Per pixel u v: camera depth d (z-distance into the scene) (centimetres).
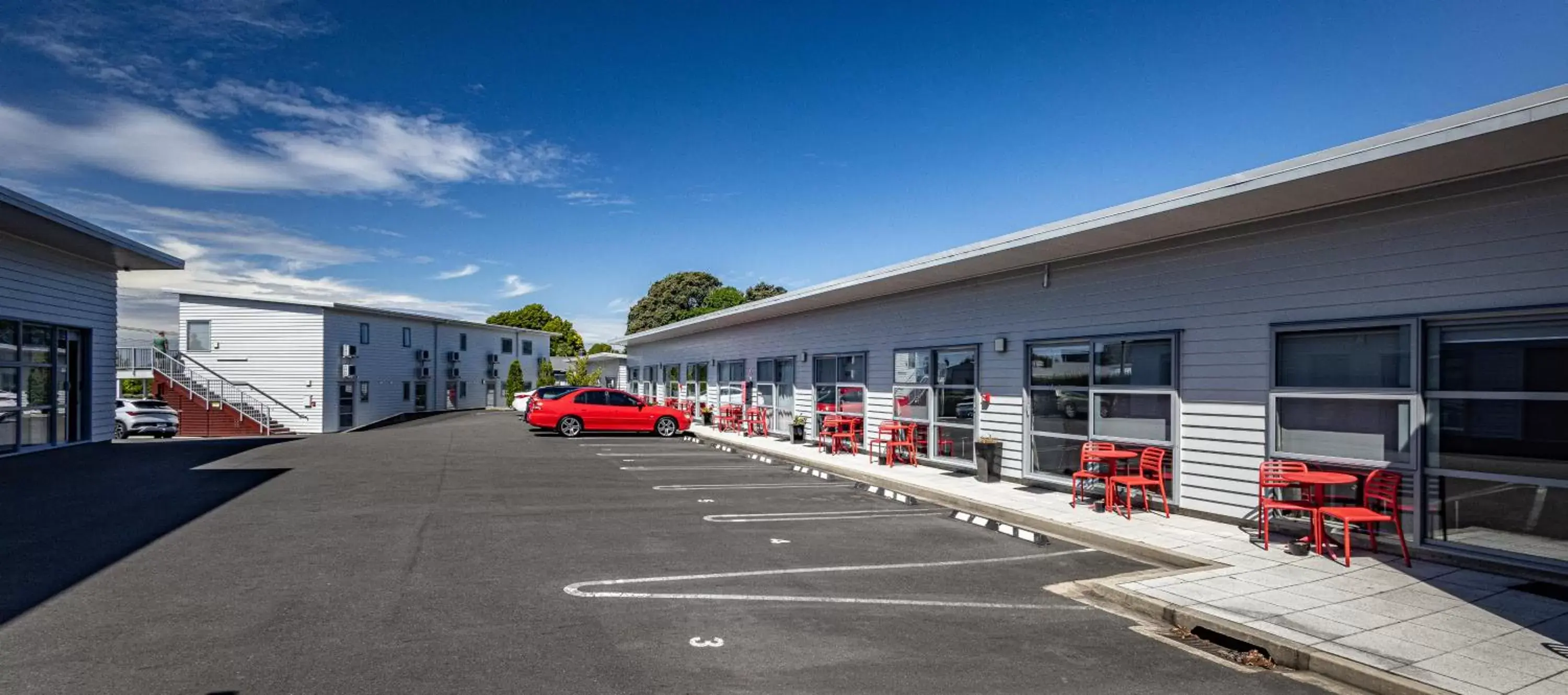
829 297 1630
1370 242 756
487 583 645
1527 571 652
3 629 512
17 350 1506
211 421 3164
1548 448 649
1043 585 677
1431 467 721
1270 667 497
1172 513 952
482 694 423
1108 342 1055
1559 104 519
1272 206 794
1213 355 906
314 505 1007
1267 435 845
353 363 3631
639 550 783
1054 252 1071
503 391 5228
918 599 630
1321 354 807
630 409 2308
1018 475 1215
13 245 1469
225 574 657
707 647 505
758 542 834
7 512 927
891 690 441
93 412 1747
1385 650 498
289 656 471
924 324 1469
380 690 424
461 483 1235
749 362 2303
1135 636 550
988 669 478
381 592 612
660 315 6091
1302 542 785
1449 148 598
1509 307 660
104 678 433
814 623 561
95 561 697
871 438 1634
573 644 504
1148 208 834
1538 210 646
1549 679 453
